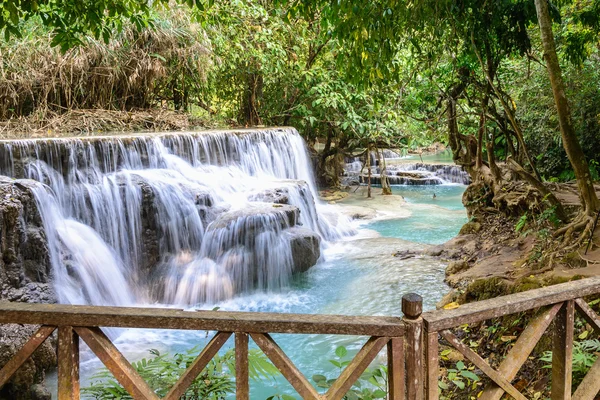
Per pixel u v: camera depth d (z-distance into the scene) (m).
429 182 14.85
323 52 12.22
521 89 7.78
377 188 14.24
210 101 12.93
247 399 1.60
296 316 1.60
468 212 7.36
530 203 5.88
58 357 1.55
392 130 11.93
